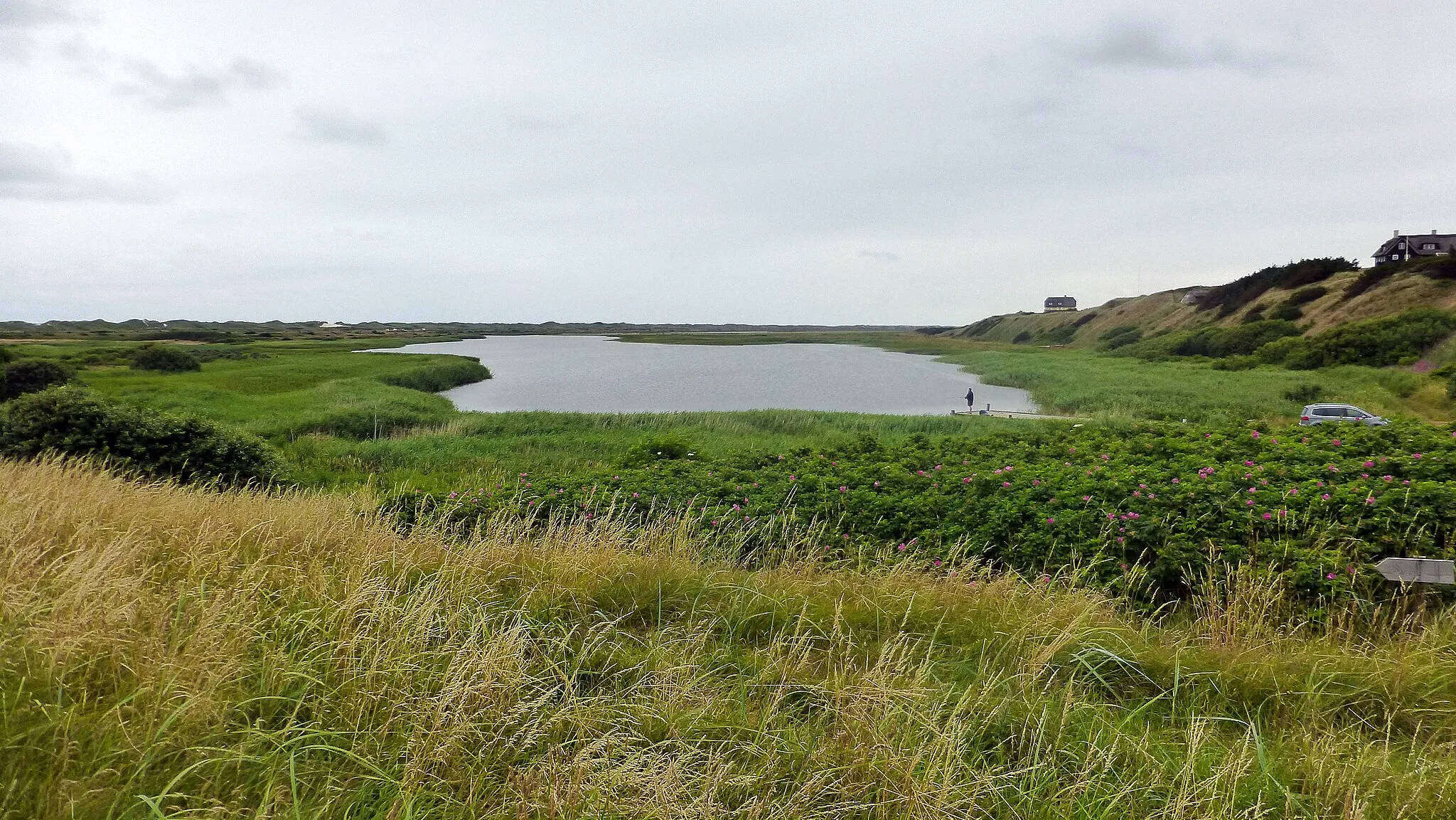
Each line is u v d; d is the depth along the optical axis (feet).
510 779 9.33
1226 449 30.96
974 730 11.28
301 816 8.01
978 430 78.59
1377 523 18.70
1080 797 9.59
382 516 25.04
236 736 9.09
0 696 8.35
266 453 41.34
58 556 13.17
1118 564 18.74
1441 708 12.12
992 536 21.62
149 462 36.04
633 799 8.95
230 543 15.66
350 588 13.30
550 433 82.07
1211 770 10.13
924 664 12.70
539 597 15.38
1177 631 15.61
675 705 11.32
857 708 11.10
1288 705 12.28
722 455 45.83
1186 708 12.37
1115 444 34.78
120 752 8.09
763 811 9.12
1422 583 15.98
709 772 9.70
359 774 8.95
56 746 8.15
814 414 92.48
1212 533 19.40
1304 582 16.56
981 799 9.55
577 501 26.68
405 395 117.39
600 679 12.53
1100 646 13.67
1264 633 14.99
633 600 16.03
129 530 14.82
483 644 12.05
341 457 61.26
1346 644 14.23
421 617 12.44
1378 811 9.70
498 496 28.45
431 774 9.04
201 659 9.84
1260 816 9.26
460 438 73.51
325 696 10.19
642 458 43.98
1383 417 65.67
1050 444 39.70
